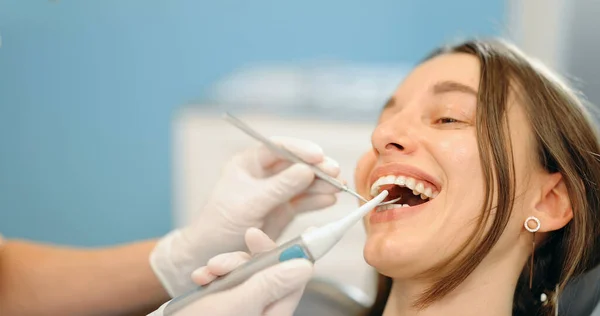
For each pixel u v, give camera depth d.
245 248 1.25
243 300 0.93
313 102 2.34
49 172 2.79
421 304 1.07
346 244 2.04
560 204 1.09
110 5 2.68
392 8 2.69
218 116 2.20
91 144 2.77
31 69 2.71
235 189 1.24
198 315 0.94
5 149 2.76
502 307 1.08
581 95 1.23
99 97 2.74
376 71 2.65
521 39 2.13
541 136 1.06
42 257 1.41
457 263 1.03
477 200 1.01
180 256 1.26
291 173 1.18
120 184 2.80
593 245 1.12
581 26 2.00
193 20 2.71
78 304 1.35
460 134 1.04
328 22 2.74
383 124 1.10
